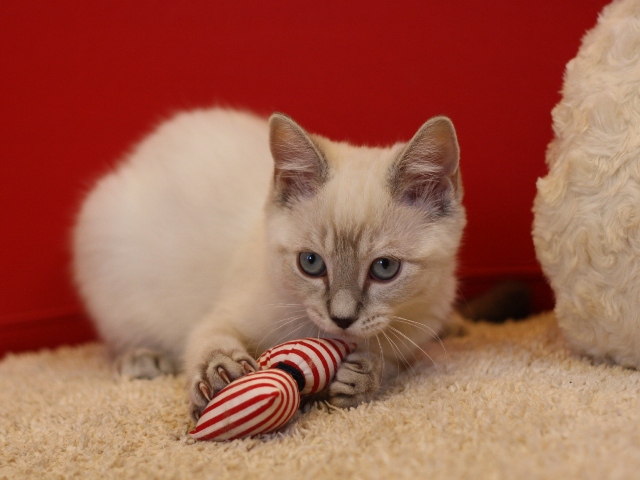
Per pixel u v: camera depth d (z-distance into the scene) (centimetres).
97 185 50
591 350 38
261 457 29
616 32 37
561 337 44
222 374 33
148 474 29
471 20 51
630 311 35
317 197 36
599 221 35
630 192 34
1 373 46
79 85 53
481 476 26
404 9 52
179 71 53
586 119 36
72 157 54
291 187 37
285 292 36
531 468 26
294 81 53
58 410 37
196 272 43
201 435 31
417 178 36
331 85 53
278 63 53
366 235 34
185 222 44
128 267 45
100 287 47
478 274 54
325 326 34
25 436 33
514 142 52
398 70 52
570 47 51
